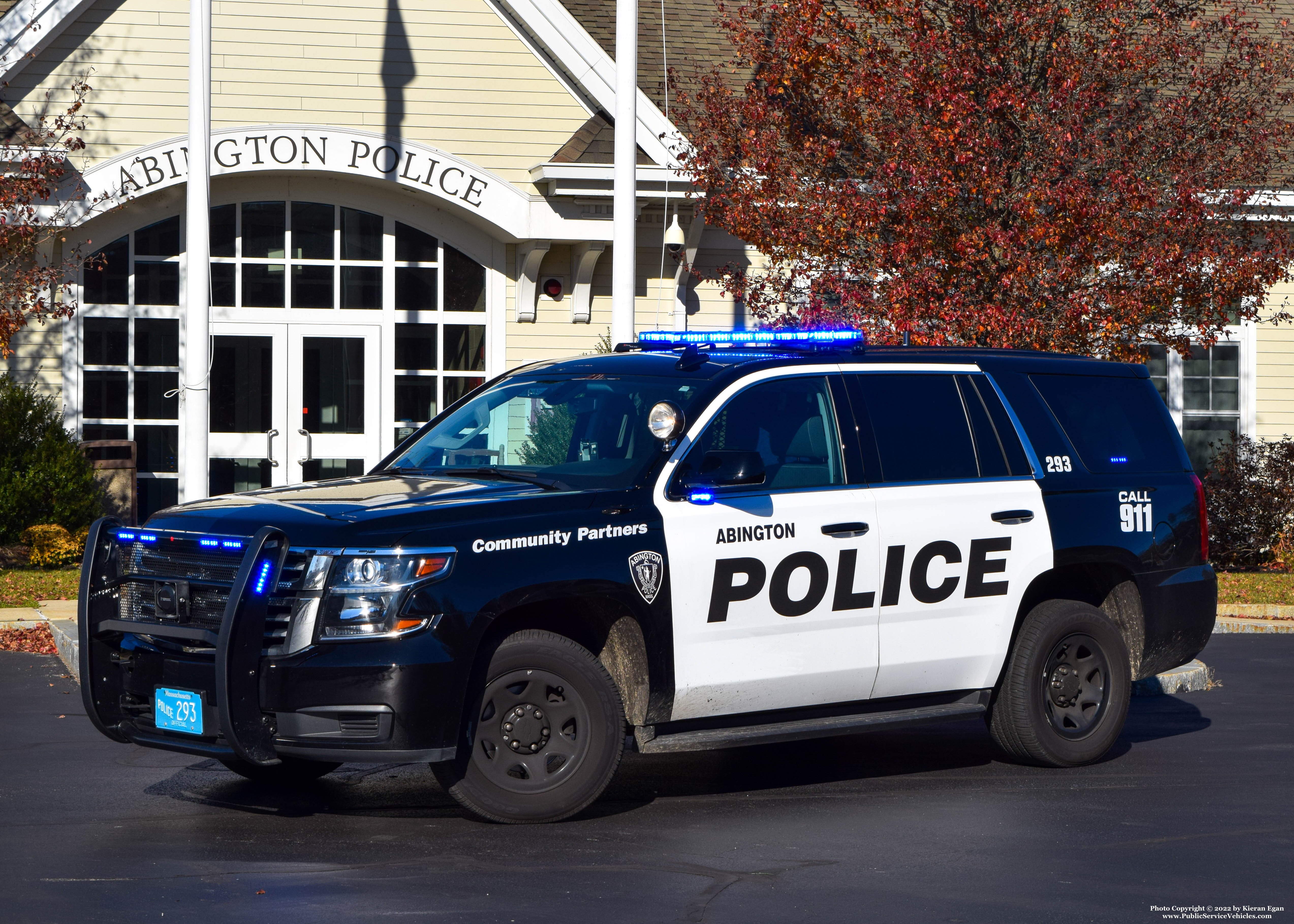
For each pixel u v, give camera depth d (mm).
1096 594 8797
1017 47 13297
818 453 7668
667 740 7109
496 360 17688
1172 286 12828
